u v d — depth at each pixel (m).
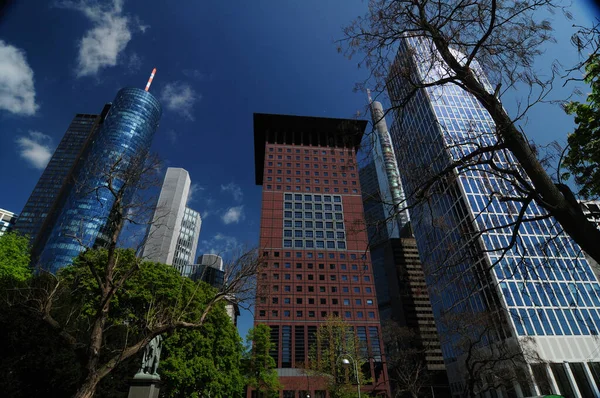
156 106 156.38
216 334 32.38
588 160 10.65
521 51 7.22
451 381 66.25
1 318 16.62
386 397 58.50
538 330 47.28
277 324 69.25
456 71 7.47
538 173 6.34
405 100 8.10
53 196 138.00
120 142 129.38
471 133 7.81
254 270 11.88
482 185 8.34
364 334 68.88
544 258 8.15
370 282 77.38
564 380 45.59
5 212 137.75
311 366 51.41
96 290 23.41
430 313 111.19
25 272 30.23
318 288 75.25
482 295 48.59
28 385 18.11
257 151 116.12
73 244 87.75
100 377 8.84
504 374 31.41
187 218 141.62
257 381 44.34
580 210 6.13
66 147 157.75
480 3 7.28
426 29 7.69
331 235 84.19
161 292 25.92
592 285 51.47
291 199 90.31
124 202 11.92
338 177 96.62
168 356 27.19
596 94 10.69
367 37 8.24
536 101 6.87
